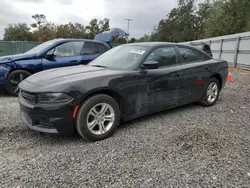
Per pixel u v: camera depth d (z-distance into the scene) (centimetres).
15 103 502
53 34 4872
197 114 427
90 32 5775
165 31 5216
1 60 563
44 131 284
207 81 464
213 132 337
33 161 254
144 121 387
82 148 286
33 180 219
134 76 339
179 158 261
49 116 276
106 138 316
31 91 284
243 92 622
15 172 232
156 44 399
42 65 597
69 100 279
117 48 443
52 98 275
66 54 636
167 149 282
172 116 414
